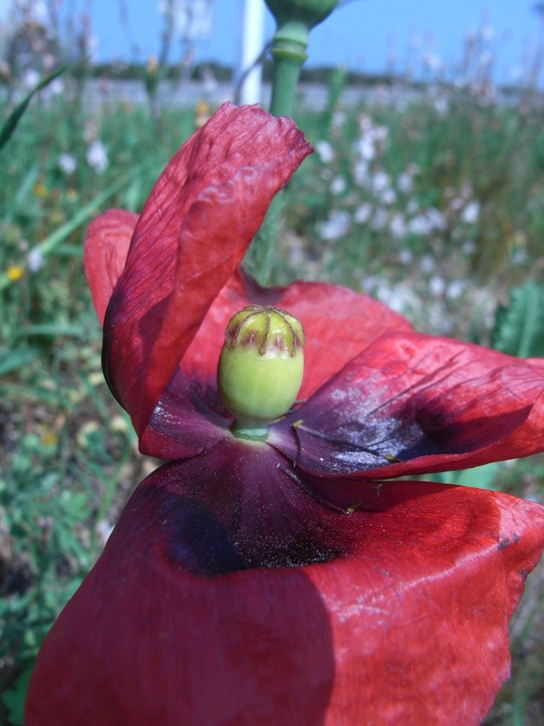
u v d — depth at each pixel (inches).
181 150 4.0
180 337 3.0
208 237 2.9
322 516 4.0
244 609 2.8
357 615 2.9
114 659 2.8
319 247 19.2
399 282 17.1
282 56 5.2
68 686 2.8
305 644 2.8
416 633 3.0
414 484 4.1
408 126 26.1
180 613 2.8
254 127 3.7
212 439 4.4
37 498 7.7
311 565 3.1
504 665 3.3
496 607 3.4
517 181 23.8
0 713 5.9
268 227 5.7
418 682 3.0
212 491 3.9
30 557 7.8
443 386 4.8
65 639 2.9
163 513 3.6
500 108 30.5
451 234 19.8
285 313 4.1
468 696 3.1
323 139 21.1
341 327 5.5
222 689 2.7
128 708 2.7
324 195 20.1
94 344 11.3
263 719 2.7
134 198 12.3
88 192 14.1
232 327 4.1
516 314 8.6
